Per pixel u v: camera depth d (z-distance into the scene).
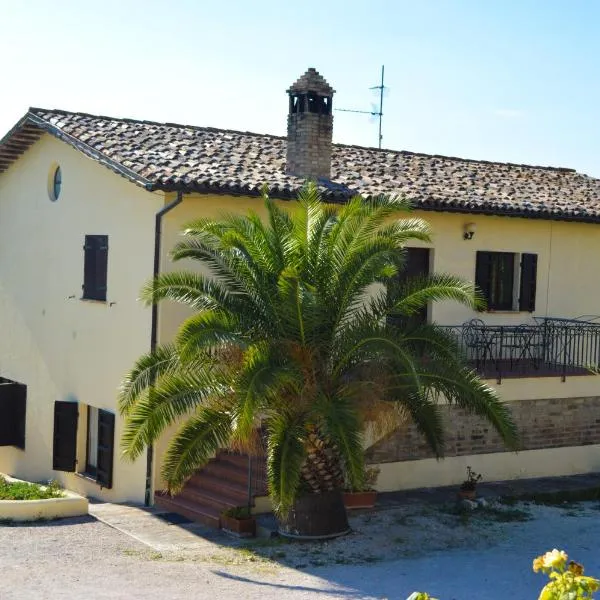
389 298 13.60
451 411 17.75
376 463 17.03
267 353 12.76
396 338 13.03
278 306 13.18
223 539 14.17
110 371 17.95
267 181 16.89
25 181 21.44
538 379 18.48
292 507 14.02
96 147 17.67
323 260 13.55
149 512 15.99
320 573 12.38
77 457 19.19
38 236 20.81
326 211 14.02
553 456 18.92
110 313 17.97
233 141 20.44
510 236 19.94
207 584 11.70
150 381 13.66
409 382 13.62
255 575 12.21
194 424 13.44
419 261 19.00
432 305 18.98
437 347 13.79
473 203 18.52
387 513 15.60
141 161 16.78
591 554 13.69
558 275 20.70
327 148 18.78
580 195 22.03
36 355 20.78
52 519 15.26
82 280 19.05
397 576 12.32
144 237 16.83
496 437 18.30
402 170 20.73
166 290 13.36
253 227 13.71
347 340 13.29
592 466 19.42
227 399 13.30
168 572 12.23
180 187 15.75
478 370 18.20
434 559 13.18
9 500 15.19
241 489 15.39
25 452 21.20
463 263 19.30
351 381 13.40
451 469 17.81
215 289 13.44
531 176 23.36
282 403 13.13
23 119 20.11
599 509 16.70
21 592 11.08
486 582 12.16
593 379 19.23
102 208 18.27
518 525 15.25
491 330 18.55
